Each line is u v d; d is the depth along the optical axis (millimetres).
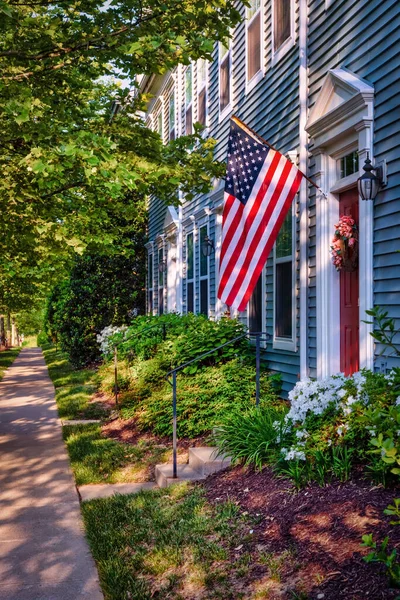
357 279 6875
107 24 6711
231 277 7031
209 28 6938
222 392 8195
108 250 10461
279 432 5590
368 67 6363
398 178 5746
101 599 4016
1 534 5289
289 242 8617
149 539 4844
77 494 6445
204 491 5625
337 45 7102
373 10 6250
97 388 14484
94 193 8641
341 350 7246
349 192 7102
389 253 5891
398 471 3160
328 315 7336
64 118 7012
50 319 35312
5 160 7309
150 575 4234
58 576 4402
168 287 16812
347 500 4207
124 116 8438
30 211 7852
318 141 7480
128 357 12719
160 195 8484
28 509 5973
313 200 7723
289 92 8555
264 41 9656
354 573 3365
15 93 6277
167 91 18328
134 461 7469
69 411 11484
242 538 4352
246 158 7105
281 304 8906
